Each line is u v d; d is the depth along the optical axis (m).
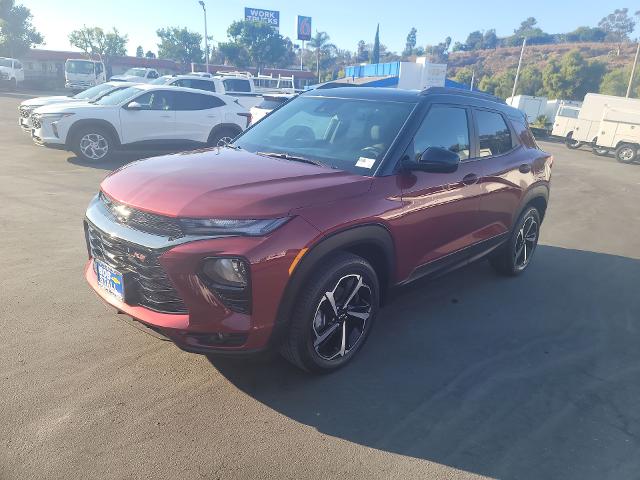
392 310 4.43
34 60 59.06
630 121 20.27
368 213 3.14
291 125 4.14
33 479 2.35
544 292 5.11
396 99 3.98
